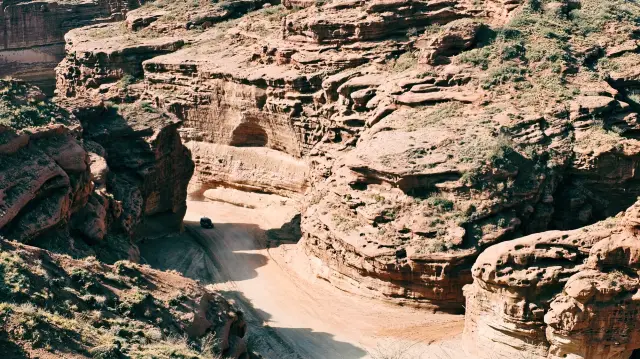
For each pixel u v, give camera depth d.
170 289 37.53
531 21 68.19
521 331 42.41
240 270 58.47
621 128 58.38
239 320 39.34
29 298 31.22
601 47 66.94
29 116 50.81
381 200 53.97
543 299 42.00
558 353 41.06
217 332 36.56
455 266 50.12
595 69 64.50
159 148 61.94
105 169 55.28
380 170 53.75
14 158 45.81
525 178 54.06
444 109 60.47
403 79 63.72
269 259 60.47
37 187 45.03
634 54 66.12
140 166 60.81
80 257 45.91
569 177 56.28
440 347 46.31
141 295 35.47
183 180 65.62
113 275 36.44
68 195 47.19
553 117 58.22
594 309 39.81
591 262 40.59
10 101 51.50
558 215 55.69
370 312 51.41
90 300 33.69
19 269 32.53
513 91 60.91
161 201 63.56
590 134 56.94
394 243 51.47
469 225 51.47
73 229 48.53
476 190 52.50
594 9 71.44
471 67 63.25
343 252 53.69
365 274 52.94
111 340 30.53
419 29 71.50
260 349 46.59
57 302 32.34
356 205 54.72
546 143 56.59
